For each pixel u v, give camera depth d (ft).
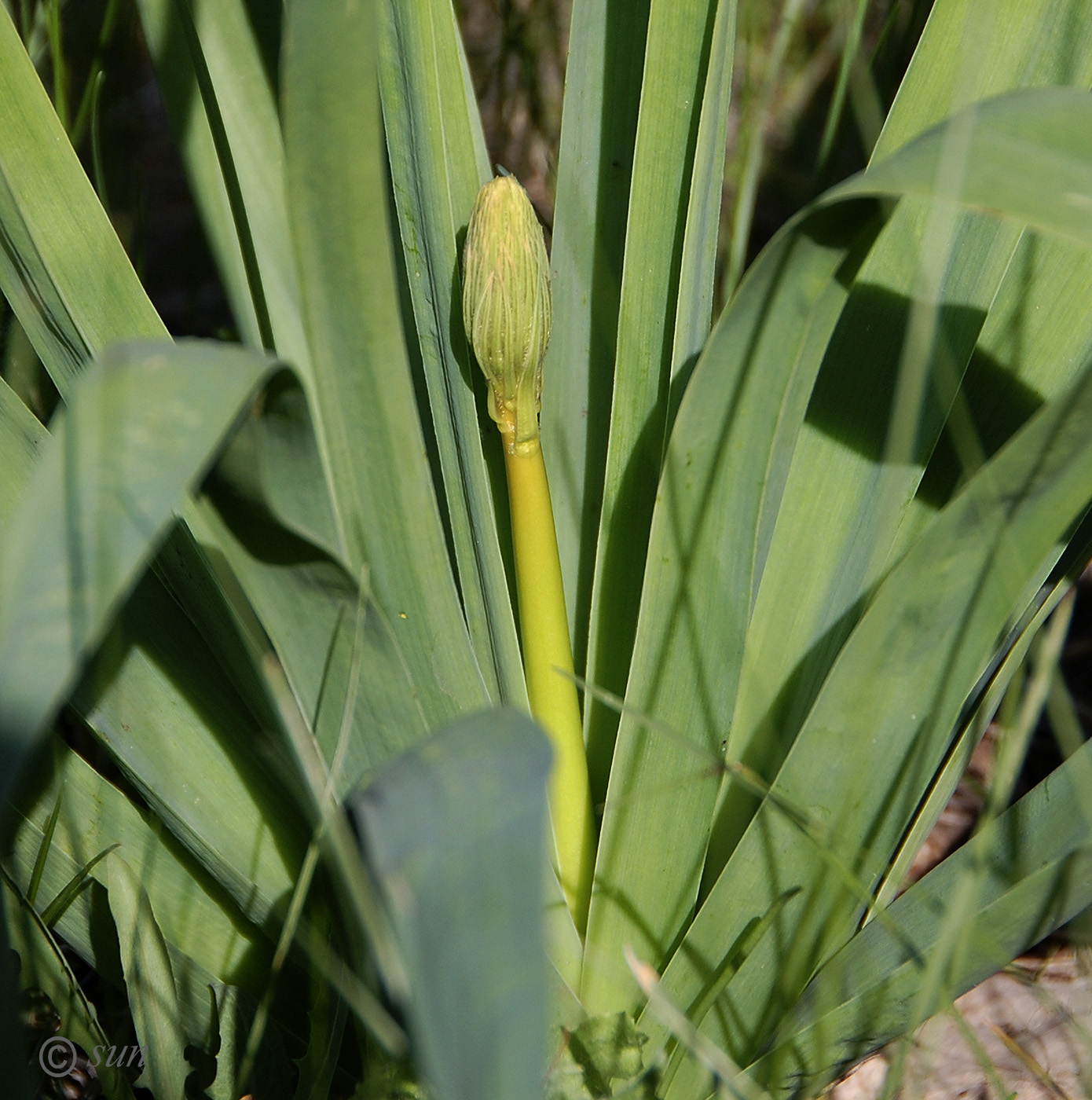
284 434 3.32
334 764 3.45
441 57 3.68
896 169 3.27
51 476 3.12
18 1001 3.19
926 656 3.50
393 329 3.40
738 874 3.61
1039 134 3.24
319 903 3.76
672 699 3.67
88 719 3.66
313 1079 3.67
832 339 3.73
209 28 3.79
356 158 3.30
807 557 3.76
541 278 3.52
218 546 3.60
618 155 3.88
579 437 3.93
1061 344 3.70
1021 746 3.46
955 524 3.41
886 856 3.64
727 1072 3.55
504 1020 3.01
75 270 3.63
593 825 3.77
